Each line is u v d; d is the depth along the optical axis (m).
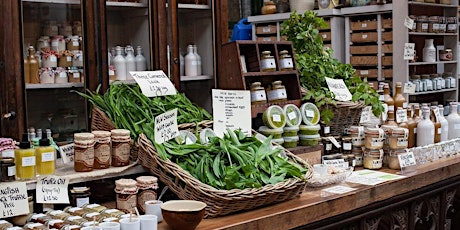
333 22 5.03
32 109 2.98
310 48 3.49
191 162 2.31
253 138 2.54
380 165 3.07
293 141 2.92
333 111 3.16
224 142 2.38
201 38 3.55
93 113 2.59
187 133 2.55
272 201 2.34
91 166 2.26
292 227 2.29
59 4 3.08
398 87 3.46
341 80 3.32
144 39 3.32
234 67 2.98
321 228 2.45
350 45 5.10
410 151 3.09
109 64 3.30
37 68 3.02
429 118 3.36
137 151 2.40
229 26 5.24
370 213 2.70
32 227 1.94
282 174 2.37
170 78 3.36
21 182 2.04
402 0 4.79
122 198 2.18
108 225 1.90
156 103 2.57
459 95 6.11
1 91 2.80
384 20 4.90
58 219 2.02
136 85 2.69
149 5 3.25
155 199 2.26
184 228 2.00
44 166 2.14
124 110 2.51
